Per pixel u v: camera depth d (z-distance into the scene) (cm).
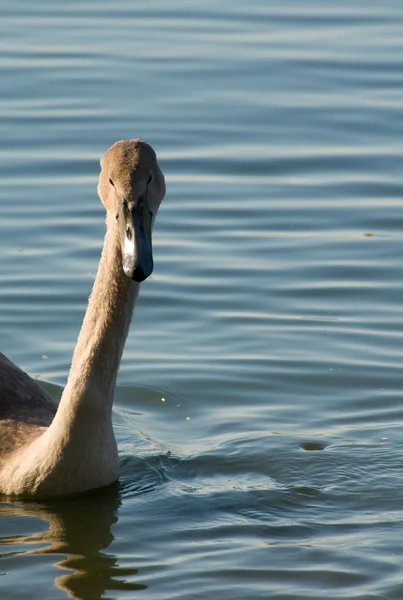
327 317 1602
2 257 1720
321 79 2338
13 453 1227
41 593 1019
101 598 1013
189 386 1461
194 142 2083
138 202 1066
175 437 1358
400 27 2608
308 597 1017
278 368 1494
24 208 1858
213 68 2381
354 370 1489
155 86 2300
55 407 1345
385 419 1395
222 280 1684
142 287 1669
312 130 2134
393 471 1274
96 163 2000
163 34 2556
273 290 1662
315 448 1327
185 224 1834
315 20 2647
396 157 2030
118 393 1452
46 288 1650
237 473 1273
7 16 2666
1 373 1340
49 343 1548
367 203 1891
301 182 1956
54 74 2345
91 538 1120
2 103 2219
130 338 1561
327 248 1767
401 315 1605
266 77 2347
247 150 2058
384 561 1077
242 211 1869
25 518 1159
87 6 2744
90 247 1752
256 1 2769
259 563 1074
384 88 2303
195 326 1584
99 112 2188
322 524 1155
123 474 1263
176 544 1112
